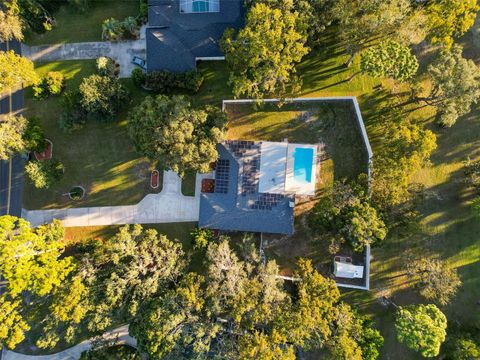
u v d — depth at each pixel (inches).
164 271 1425.9
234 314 1353.3
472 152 1589.6
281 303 1408.7
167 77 1517.0
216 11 1537.9
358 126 1600.6
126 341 1610.5
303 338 1407.5
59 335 1450.5
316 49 1595.7
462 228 1585.9
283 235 1611.7
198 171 1430.9
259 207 1545.3
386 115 1569.9
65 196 1640.0
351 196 1419.8
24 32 1616.6
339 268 1534.2
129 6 1651.1
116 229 1633.9
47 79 1557.6
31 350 1624.0
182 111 1339.8
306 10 1347.2
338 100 1605.6
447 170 1593.3
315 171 1568.7
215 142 1418.6
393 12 1280.8
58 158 1637.6
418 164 1360.7
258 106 1617.9
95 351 1501.0
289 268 1601.9
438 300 1496.1
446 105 1381.6
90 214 1636.3
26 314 1524.4
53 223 1524.4
